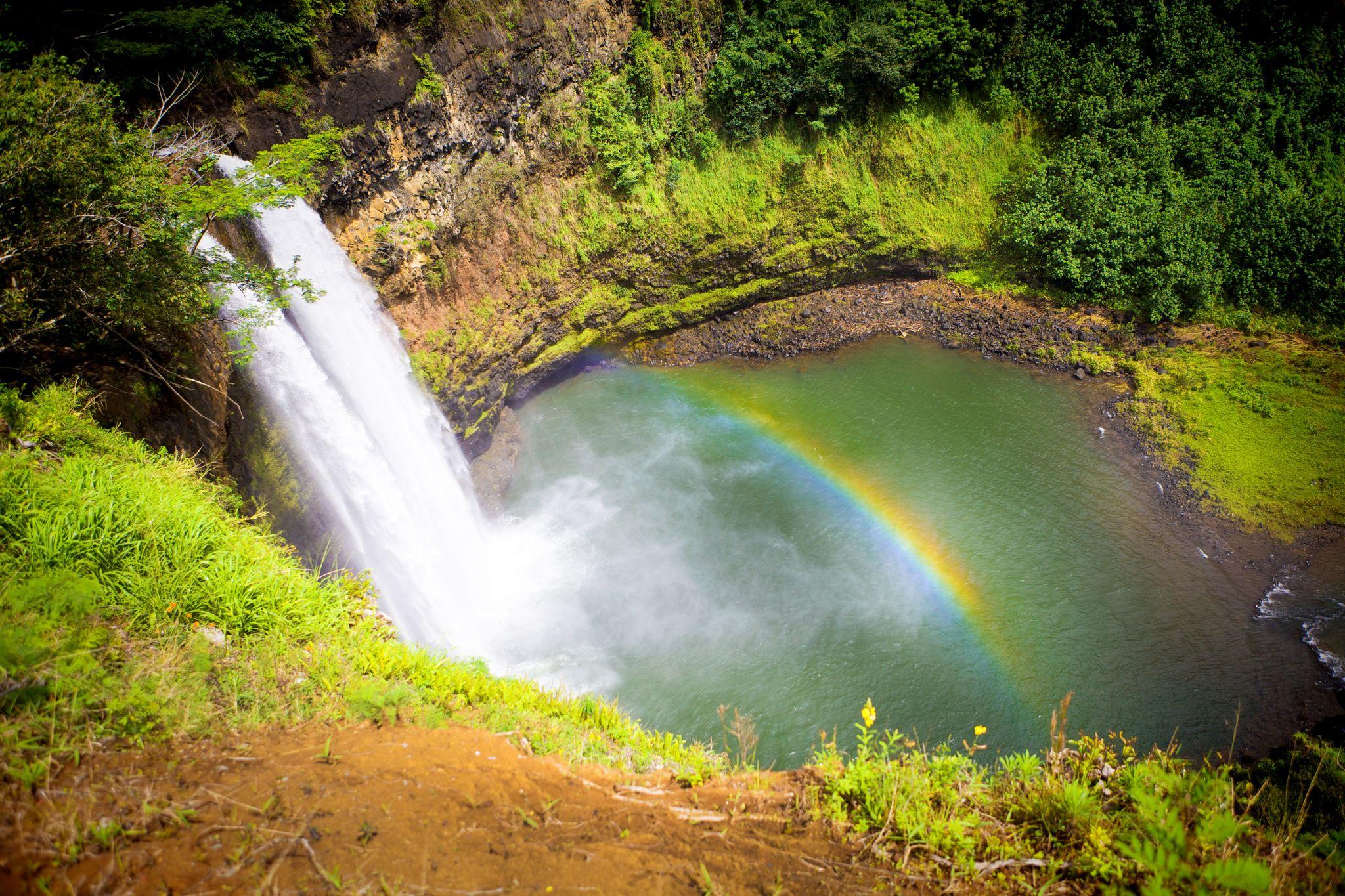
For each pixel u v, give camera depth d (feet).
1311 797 40.68
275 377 50.24
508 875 20.20
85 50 47.50
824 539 67.36
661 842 22.33
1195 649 54.80
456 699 29.86
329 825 20.94
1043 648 55.57
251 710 25.91
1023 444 76.95
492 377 76.64
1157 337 85.81
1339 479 67.15
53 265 34.45
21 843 18.31
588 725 31.94
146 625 27.30
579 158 81.92
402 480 60.75
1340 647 53.72
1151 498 68.85
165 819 20.22
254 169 44.16
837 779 25.21
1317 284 82.94
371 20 58.59
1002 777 27.63
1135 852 20.83
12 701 21.77
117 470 33.17
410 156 64.54
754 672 54.44
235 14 52.90
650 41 84.07
